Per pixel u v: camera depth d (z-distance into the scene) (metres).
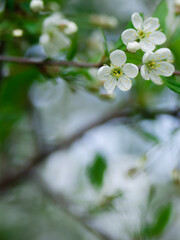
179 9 0.57
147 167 0.61
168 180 0.73
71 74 0.55
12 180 0.77
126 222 0.63
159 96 0.72
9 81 0.64
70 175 0.86
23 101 0.71
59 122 0.96
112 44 0.64
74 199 0.76
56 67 0.55
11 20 0.58
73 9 0.78
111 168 0.71
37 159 0.76
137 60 0.49
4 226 1.04
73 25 0.58
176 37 0.58
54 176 0.87
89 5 0.83
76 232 1.11
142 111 0.68
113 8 0.86
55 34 0.58
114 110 0.79
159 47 0.51
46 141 0.79
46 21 0.58
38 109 0.81
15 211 1.02
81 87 0.56
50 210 0.98
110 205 0.65
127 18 0.85
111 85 0.49
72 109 1.01
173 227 0.94
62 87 0.84
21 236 1.05
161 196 0.74
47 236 1.08
